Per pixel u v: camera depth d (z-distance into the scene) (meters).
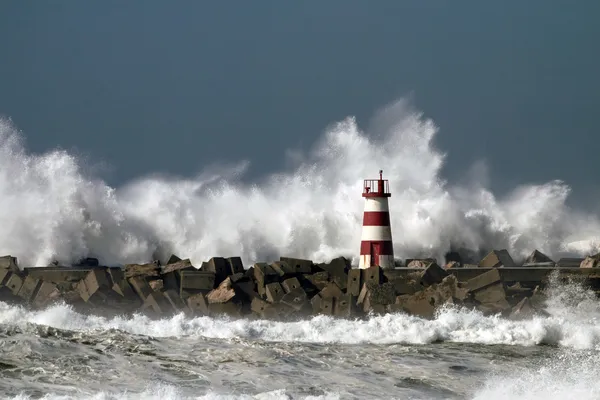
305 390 67.19
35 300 100.62
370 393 67.44
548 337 88.56
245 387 67.38
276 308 99.44
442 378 72.81
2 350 71.81
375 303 99.88
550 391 67.62
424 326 89.69
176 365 71.94
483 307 98.62
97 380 66.62
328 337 87.81
